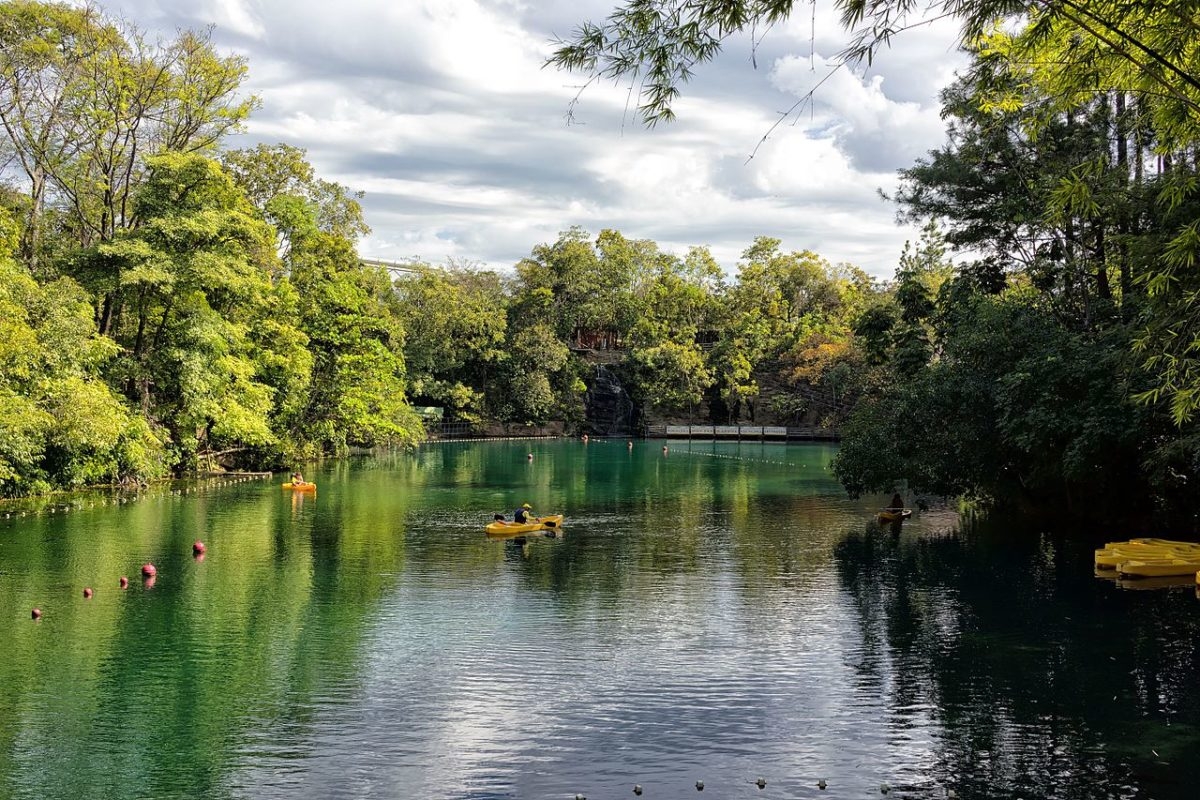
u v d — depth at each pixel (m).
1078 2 9.29
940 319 33.84
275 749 10.10
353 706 11.44
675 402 81.75
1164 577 19.22
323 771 9.55
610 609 16.44
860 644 14.27
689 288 91.00
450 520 27.59
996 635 14.80
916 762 9.88
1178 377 12.65
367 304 54.59
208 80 38.31
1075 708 11.49
